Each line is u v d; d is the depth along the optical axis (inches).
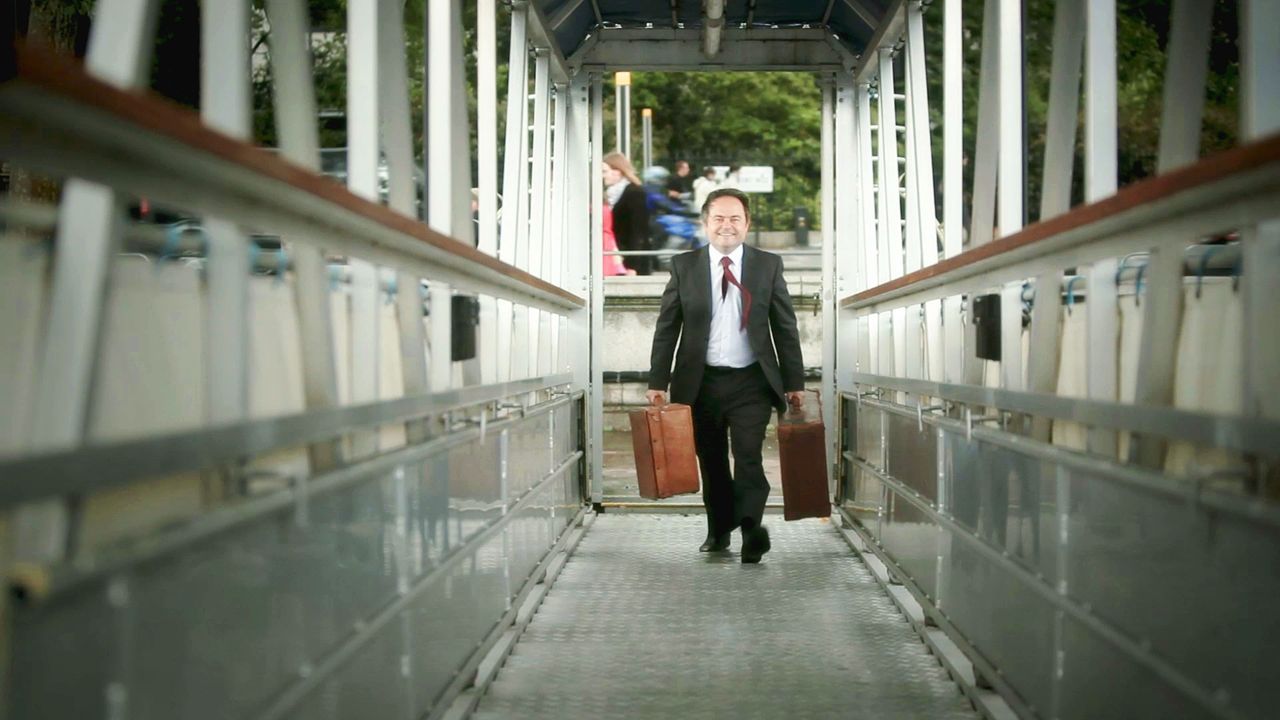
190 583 76.0
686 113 1064.8
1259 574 81.8
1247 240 84.4
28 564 60.5
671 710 160.2
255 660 87.1
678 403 267.4
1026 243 121.5
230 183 76.5
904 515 222.2
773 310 268.7
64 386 70.2
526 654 189.3
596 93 328.8
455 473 154.1
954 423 177.5
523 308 227.3
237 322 90.4
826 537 299.7
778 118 1067.9
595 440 333.7
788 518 264.4
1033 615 137.3
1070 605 123.2
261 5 294.5
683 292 267.6
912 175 246.7
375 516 118.8
